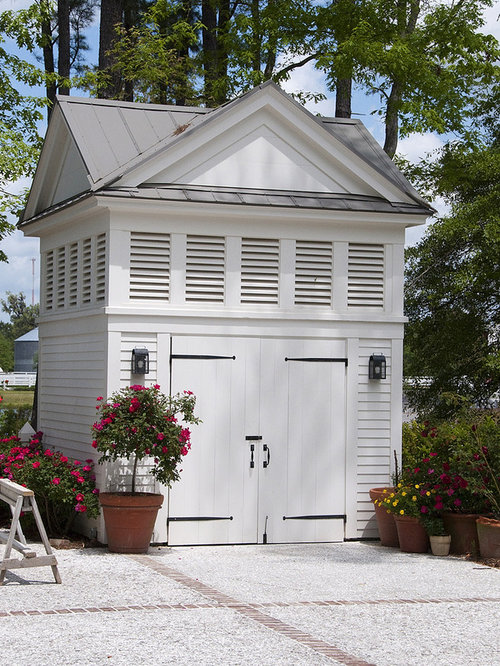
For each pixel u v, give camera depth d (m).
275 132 12.27
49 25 23.50
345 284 12.41
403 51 19.39
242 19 22.06
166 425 10.84
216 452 11.83
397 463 12.31
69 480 11.44
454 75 20.88
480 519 10.99
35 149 17.69
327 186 12.50
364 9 20.53
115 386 11.44
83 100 13.03
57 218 13.01
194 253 11.85
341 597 8.84
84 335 12.32
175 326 11.68
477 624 7.95
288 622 7.82
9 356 82.75
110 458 11.32
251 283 12.05
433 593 9.12
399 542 11.73
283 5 21.39
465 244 21.41
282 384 12.12
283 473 12.09
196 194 11.70
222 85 22.72
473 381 21.34
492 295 21.75
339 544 12.12
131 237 11.60
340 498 12.33
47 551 9.12
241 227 12.02
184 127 12.47
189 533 11.70
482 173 21.27
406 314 21.92
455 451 11.62
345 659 6.78
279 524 12.04
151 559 10.65
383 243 12.62
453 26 20.33
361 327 12.45
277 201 11.97
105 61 22.41
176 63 24.05
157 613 7.99
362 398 12.46
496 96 22.19
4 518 12.62
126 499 10.88
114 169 11.77
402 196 12.59
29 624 7.53
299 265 12.27
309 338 12.27
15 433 16.97
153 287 11.67
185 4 25.88
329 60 20.16
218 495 11.82
